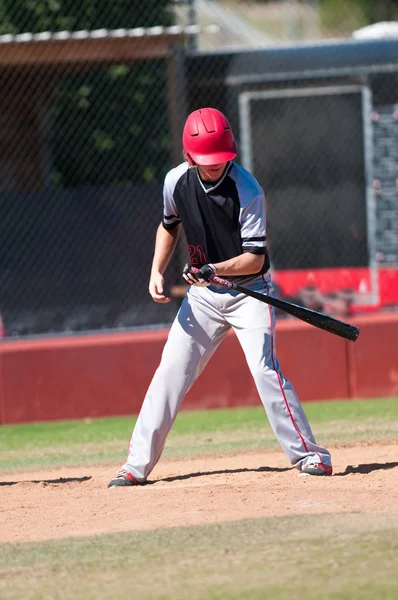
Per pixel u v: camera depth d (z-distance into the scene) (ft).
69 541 47.29
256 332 58.39
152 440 60.75
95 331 106.01
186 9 139.44
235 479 61.87
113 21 144.77
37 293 107.96
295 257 113.50
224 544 44.39
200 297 59.41
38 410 100.89
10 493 61.41
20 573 42.29
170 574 40.37
